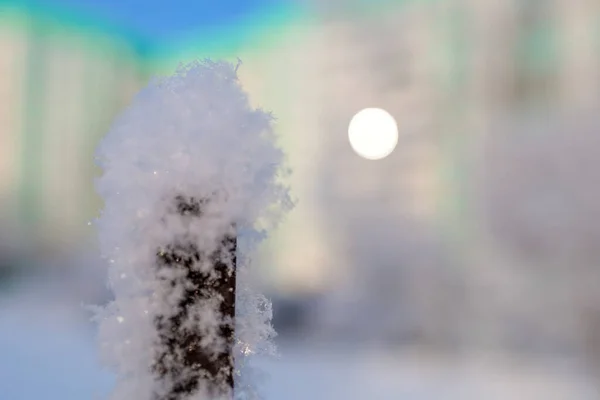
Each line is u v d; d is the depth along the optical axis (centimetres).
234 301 33
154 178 33
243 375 33
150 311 33
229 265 33
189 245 33
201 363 33
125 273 33
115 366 33
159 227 33
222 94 34
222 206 33
